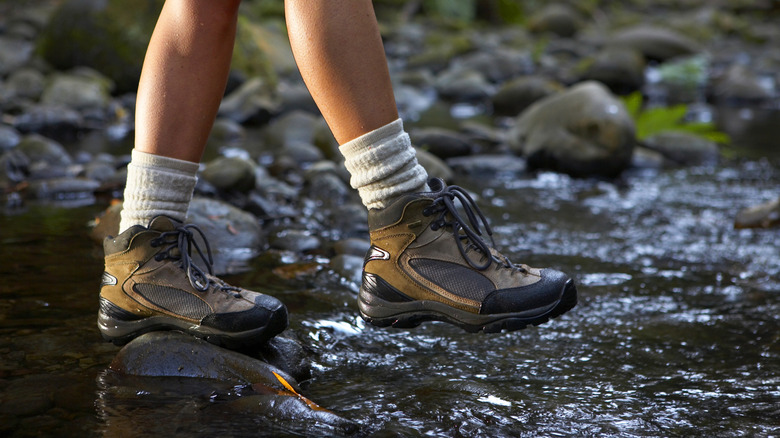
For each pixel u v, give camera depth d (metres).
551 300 1.54
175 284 1.61
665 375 1.61
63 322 1.80
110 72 6.11
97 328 1.77
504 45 10.30
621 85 7.48
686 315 1.98
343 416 1.38
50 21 6.30
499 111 6.37
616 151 3.86
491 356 1.71
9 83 5.59
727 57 9.66
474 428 1.34
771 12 16.14
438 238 1.59
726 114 6.06
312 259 2.45
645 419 1.40
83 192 3.24
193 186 1.65
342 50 1.43
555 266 2.41
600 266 2.42
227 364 1.51
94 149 4.19
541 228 2.89
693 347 1.77
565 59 9.30
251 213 2.99
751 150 4.60
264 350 1.62
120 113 5.35
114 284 1.64
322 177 3.46
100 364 1.57
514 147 4.39
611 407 1.45
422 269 1.58
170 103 1.57
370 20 1.46
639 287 2.21
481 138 4.72
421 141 4.21
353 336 1.81
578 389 1.53
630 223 2.99
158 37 1.58
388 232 1.59
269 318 1.55
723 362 1.68
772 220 2.88
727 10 15.83
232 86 6.18
